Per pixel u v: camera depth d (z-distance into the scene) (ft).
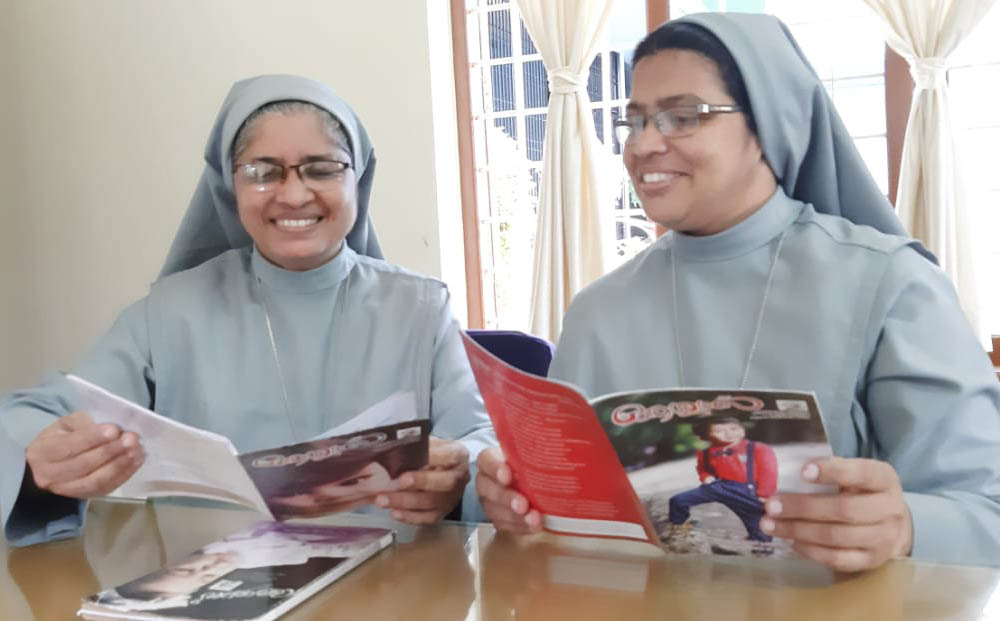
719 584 2.98
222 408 5.09
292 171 4.87
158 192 11.17
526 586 3.02
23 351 10.57
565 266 10.54
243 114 4.90
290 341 5.23
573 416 2.85
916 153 9.02
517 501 3.44
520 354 6.44
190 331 5.21
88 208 11.14
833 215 4.40
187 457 3.40
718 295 4.25
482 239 11.84
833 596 2.81
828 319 3.94
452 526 3.84
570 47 10.33
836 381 3.89
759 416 2.78
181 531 3.96
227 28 10.91
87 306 11.13
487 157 11.84
